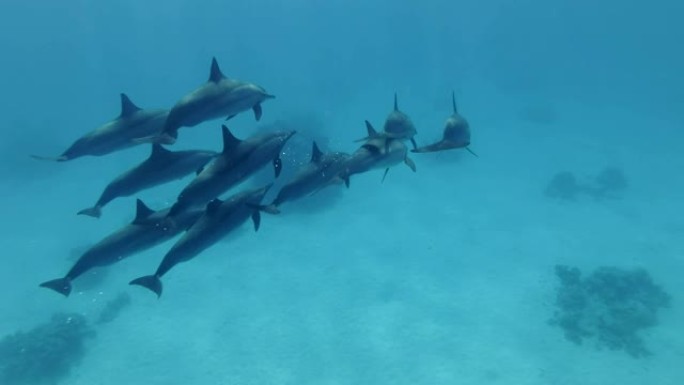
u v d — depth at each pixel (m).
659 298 15.02
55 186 32.09
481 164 28.98
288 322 14.69
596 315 14.03
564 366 12.30
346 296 15.79
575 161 29.53
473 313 14.65
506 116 42.22
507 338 13.45
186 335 14.48
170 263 4.88
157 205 25.19
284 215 21.83
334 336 13.92
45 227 24.61
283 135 5.35
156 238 5.38
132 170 5.61
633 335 13.24
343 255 18.42
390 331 13.98
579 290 15.27
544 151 31.75
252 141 5.09
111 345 14.37
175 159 5.72
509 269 17.08
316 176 5.55
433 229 20.30
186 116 5.15
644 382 11.66
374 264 17.67
